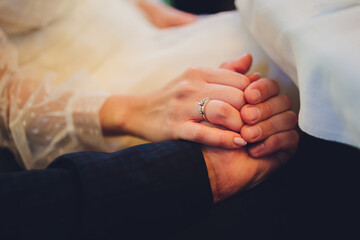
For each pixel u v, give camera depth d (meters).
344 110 0.24
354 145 0.25
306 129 0.27
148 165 0.31
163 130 0.36
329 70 0.25
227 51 0.40
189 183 0.31
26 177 0.29
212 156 0.33
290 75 0.32
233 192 0.34
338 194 0.37
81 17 0.49
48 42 0.47
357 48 0.24
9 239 0.26
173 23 0.65
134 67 0.46
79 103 0.41
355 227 0.35
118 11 0.54
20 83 0.43
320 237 0.35
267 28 0.31
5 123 0.42
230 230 0.39
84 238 0.28
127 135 0.40
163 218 0.30
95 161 0.30
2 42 0.44
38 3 0.45
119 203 0.29
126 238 0.29
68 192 0.29
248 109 0.32
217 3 0.89
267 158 0.34
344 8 0.27
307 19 0.28
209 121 0.33
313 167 0.38
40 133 0.41
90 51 0.49
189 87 0.34
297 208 0.38
